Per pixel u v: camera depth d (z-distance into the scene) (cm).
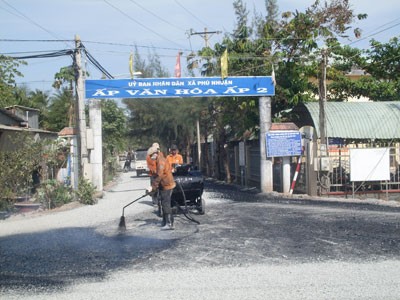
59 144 1741
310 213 1327
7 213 1495
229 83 1930
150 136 4462
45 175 1670
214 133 3212
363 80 2750
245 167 2456
